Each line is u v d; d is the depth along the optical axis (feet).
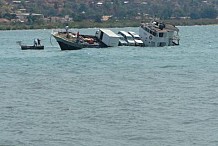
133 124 298.97
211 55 602.03
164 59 562.25
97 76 451.53
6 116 316.40
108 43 649.61
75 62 538.47
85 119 308.81
